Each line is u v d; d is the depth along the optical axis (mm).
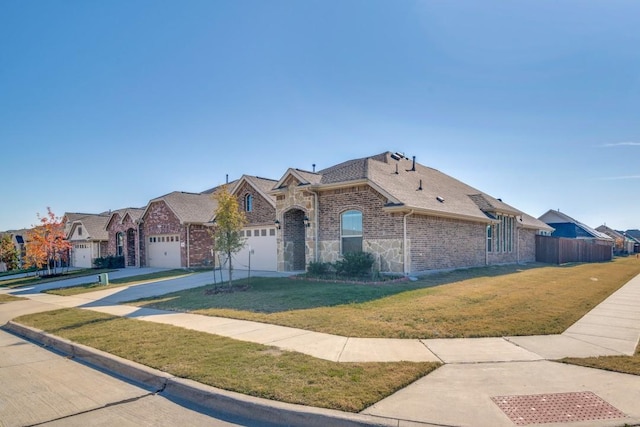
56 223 30703
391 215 17391
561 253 32000
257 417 4930
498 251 26422
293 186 20625
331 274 18109
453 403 4918
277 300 12344
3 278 32750
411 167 25219
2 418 5059
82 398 5691
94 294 17469
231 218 15695
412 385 5500
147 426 4789
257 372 5992
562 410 4707
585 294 13250
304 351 7066
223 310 11266
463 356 6750
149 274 25328
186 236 28016
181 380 5820
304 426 4672
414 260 17734
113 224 35500
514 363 6379
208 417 5016
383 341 7684
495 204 25906
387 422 4453
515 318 9352
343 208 18953
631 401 4941
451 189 25562
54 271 33219
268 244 23297
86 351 7691
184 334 8562
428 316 9555
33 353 8312
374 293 12852
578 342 7555
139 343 7938
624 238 75375
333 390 5266
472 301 11453
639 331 8375
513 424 4395
